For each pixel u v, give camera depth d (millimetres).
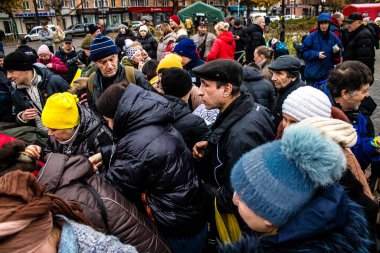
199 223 2027
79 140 2299
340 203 997
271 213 990
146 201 1905
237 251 1132
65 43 7305
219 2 55031
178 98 2561
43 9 46281
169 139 1892
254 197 1011
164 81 2580
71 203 1132
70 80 6551
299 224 978
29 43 31719
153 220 1907
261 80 3939
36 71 3506
